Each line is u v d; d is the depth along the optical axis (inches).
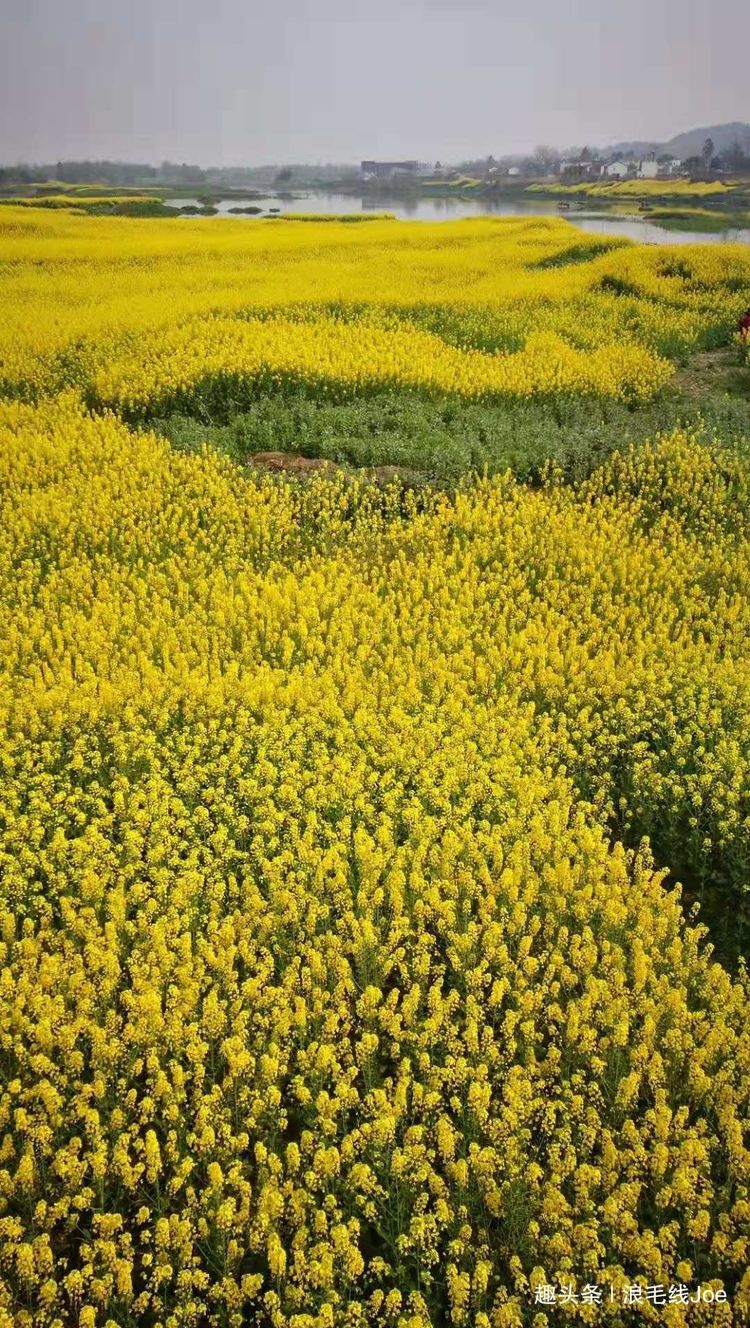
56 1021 190.1
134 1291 162.4
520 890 233.8
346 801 260.4
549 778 276.5
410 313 899.4
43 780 264.2
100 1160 163.2
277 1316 142.3
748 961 229.1
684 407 634.2
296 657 346.9
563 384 662.5
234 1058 175.8
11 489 480.7
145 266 1262.3
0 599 375.6
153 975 197.8
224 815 260.5
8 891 227.0
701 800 259.6
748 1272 144.6
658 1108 170.7
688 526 474.6
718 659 349.7
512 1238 163.5
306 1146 167.2
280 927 220.8
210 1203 164.6
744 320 860.0
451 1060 180.1
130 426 609.3
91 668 320.2
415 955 211.9
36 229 1743.4
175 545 437.1
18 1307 153.7
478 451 535.5
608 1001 191.5
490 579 406.0
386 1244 167.3
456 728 289.6
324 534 449.1
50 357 707.4
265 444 570.3
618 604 380.5
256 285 1059.3
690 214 2992.1
